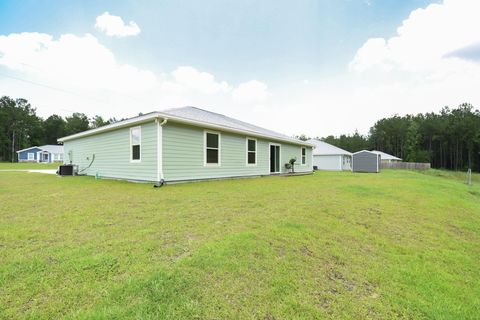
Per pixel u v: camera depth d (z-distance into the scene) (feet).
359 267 8.74
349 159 102.47
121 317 5.39
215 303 6.07
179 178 29.04
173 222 12.25
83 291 6.23
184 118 28.17
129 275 6.99
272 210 15.39
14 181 30.58
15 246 8.89
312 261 8.80
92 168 40.63
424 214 17.10
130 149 31.53
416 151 148.66
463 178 80.33
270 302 6.30
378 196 22.65
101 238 9.83
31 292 6.15
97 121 186.29
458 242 12.38
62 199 17.99
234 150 37.83
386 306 6.62
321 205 17.39
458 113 163.43
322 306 6.36
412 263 9.48
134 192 21.53
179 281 6.78
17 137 159.12
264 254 8.83
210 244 9.25
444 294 7.45
